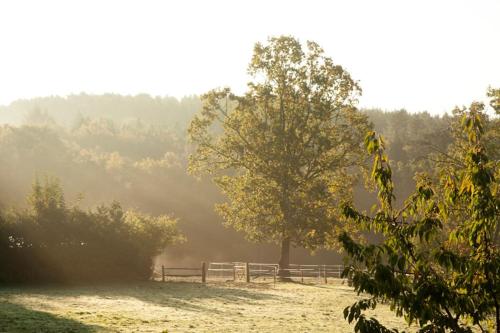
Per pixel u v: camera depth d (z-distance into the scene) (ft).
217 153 147.64
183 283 111.04
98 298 77.56
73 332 46.85
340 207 25.70
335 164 143.54
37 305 66.39
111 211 113.60
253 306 75.20
